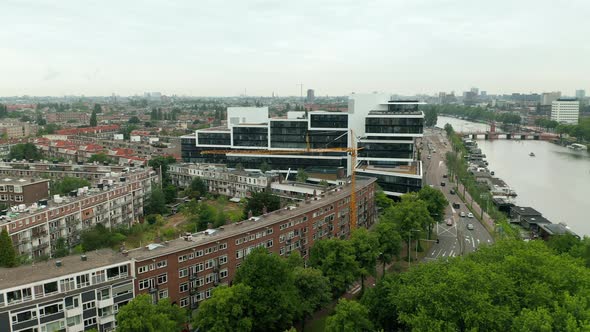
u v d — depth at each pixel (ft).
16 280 289.94
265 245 421.18
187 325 346.33
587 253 389.60
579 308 255.09
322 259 376.48
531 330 243.19
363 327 284.82
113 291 312.71
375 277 415.85
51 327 290.15
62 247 483.92
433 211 586.86
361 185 602.44
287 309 304.09
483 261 344.49
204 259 370.12
